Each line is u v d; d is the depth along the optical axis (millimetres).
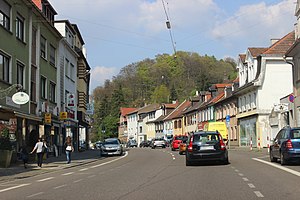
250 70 50688
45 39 33906
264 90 47094
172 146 48812
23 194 12109
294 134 19266
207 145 20422
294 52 34000
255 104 48250
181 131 87750
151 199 10445
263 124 46719
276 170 17234
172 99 101312
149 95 104188
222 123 47938
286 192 11188
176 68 67062
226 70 77438
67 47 42406
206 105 70000
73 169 22266
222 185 12828
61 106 39531
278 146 20281
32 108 29719
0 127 23094
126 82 87688
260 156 28188
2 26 24031
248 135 50781
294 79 35031
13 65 25734
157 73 70312
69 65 43969
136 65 83500
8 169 21312
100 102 112188
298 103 33781
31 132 27500
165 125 97750
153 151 46656
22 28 28047
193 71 70938
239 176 15266
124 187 13055
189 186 12797
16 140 26422
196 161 22188
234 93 54656
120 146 37344
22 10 27750
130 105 121500
